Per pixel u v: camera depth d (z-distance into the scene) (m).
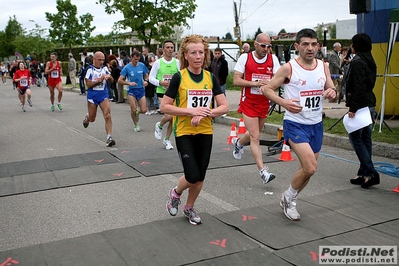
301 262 3.66
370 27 10.70
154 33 21.34
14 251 4.02
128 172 6.77
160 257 3.81
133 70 10.12
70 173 6.79
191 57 4.27
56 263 3.76
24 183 6.32
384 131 8.65
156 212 5.07
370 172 5.74
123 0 20.38
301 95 4.41
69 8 38.97
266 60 6.13
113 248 4.02
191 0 21.38
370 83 5.73
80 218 4.95
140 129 11.00
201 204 5.33
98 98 8.88
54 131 11.09
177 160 7.48
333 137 8.47
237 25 19.11
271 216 4.75
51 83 15.42
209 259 3.76
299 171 4.48
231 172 6.77
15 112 15.55
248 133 6.65
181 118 4.34
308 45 4.32
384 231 4.30
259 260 3.72
